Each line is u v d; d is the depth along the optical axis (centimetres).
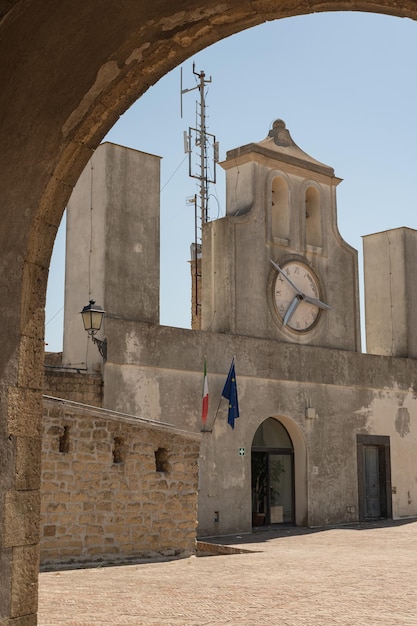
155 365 2078
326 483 2467
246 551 1752
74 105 627
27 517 635
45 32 562
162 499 1491
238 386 2266
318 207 2645
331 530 2302
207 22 608
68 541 1362
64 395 1906
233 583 1220
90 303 1858
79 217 2147
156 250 2158
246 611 998
